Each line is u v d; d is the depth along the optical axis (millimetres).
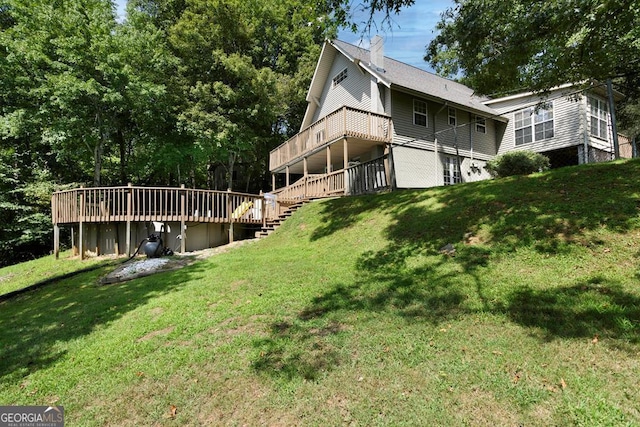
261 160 23406
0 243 15250
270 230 11727
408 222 7223
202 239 12000
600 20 5859
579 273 4035
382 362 3074
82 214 10891
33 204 16453
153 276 7379
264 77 17938
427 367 2920
